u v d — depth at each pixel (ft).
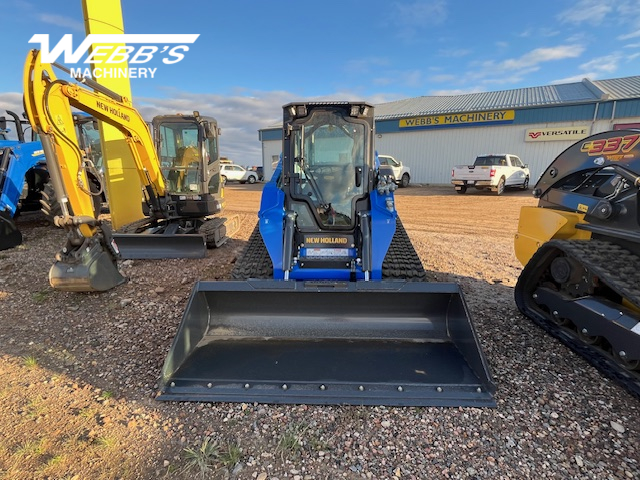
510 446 7.55
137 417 8.36
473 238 25.88
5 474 6.88
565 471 6.97
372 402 8.56
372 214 13.32
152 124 23.03
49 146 12.66
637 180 9.48
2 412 8.52
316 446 7.56
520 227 14.46
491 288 16.07
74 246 14.07
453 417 8.32
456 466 7.09
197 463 7.13
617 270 9.23
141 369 10.17
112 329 12.49
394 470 7.02
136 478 6.84
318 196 14.16
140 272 18.45
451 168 72.90
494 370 10.03
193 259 20.89
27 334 12.18
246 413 8.45
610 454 7.35
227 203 50.26
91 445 7.56
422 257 20.80
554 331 11.67
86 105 15.94
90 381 9.68
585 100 58.80
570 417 8.34
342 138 14.14
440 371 9.36
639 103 55.16
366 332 10.78
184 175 23.90
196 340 10.38
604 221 10.84
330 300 10.90
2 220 22.29
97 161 32.40
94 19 24.44
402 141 77.82
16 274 18.03
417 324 10.82
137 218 29.27
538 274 12.95
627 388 9.04
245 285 10.60
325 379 9.19
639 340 8.77
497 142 67.51
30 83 12.05
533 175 65.05
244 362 9.82
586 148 12.00
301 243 13.69
